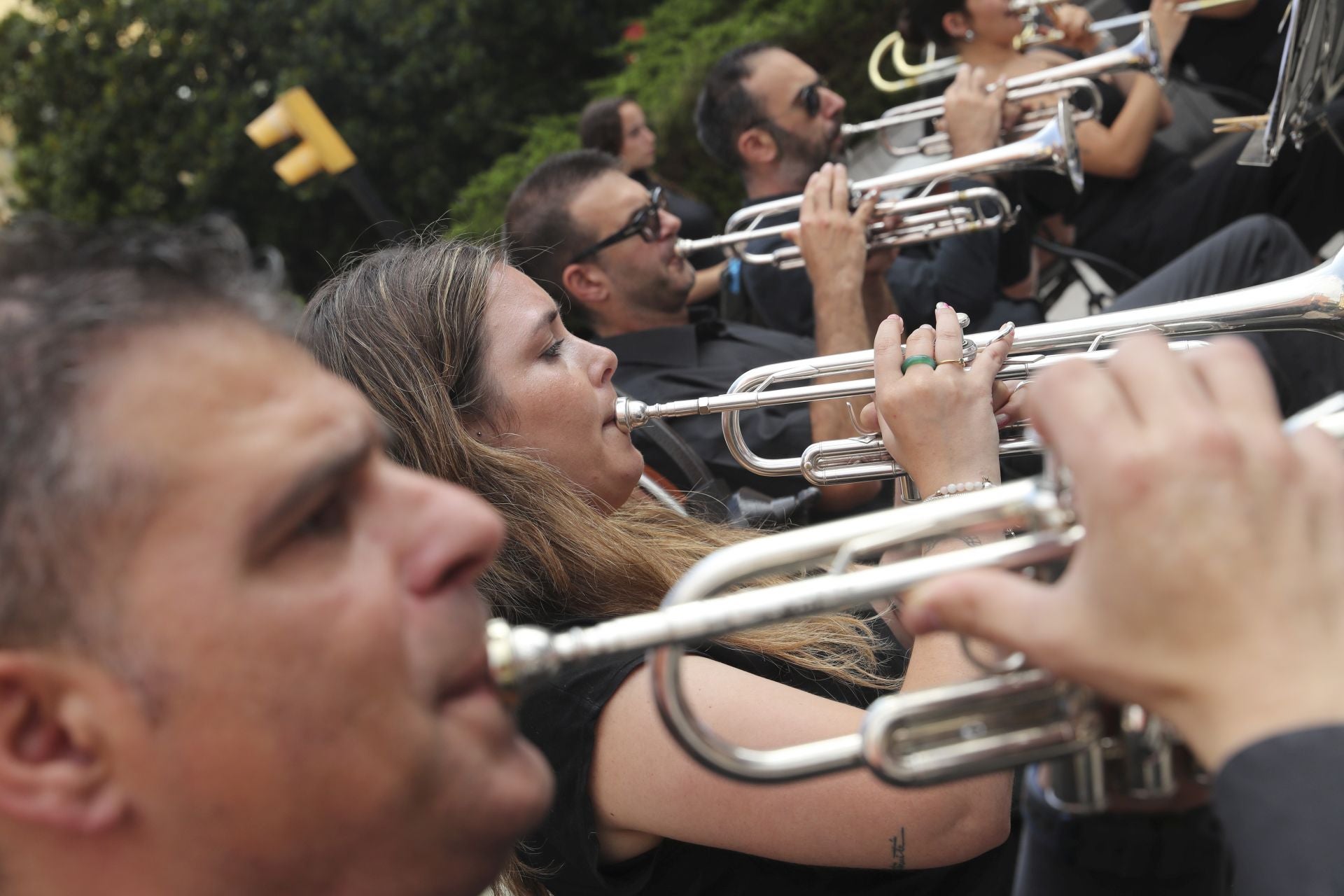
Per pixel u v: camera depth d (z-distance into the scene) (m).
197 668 0.57
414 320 1.48
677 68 6.23
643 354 2.71
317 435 0.61
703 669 1.18
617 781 1.15
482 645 0.67
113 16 9.33
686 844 1.21
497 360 1.52
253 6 9.02
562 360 1.58
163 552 0.57
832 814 1.10
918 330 1.46
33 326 0.58
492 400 1.51
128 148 9.36
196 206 9.30
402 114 9.15
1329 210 3.26
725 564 0.70
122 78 9.22
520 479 1.42
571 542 1.40
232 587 0.57
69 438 0.56
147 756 0.57
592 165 2.95
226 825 0.58
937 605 0.59
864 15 5.79
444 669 0.64
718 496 2.29
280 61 9.06
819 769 0.68
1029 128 3.25
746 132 3.48
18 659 0.56
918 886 1.24
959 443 1.37
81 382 0.57
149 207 9.34
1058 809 0.84
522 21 8.75
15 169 9.91
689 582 0.71
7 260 0.62
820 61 5.96
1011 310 2.96
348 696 0.60
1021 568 0.67
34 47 9.57
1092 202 3.46
